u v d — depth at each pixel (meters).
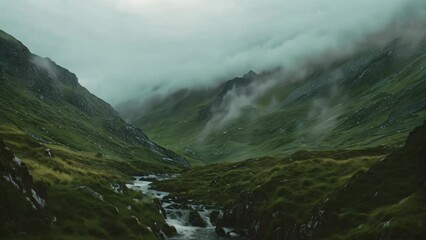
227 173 136.75
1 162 49.31
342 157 125.88
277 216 69.69
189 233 74.19
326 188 76.50
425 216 44.44
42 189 55.44
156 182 160.38
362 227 50.31
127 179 168.50
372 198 56.66
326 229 55.00
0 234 41.81
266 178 100.75
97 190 70.69
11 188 47.81
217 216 87.19
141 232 58.91
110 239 53.34
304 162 97.06
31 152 101.19
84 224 54.00
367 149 135.25
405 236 42.75
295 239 61.28
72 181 73.75
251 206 79.31
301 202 71.75
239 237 73.31
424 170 55.12
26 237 44.06
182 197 116.56
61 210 55.50
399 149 65.00
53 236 47.31
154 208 75.94
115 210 61.25
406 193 53.84
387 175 59.94
